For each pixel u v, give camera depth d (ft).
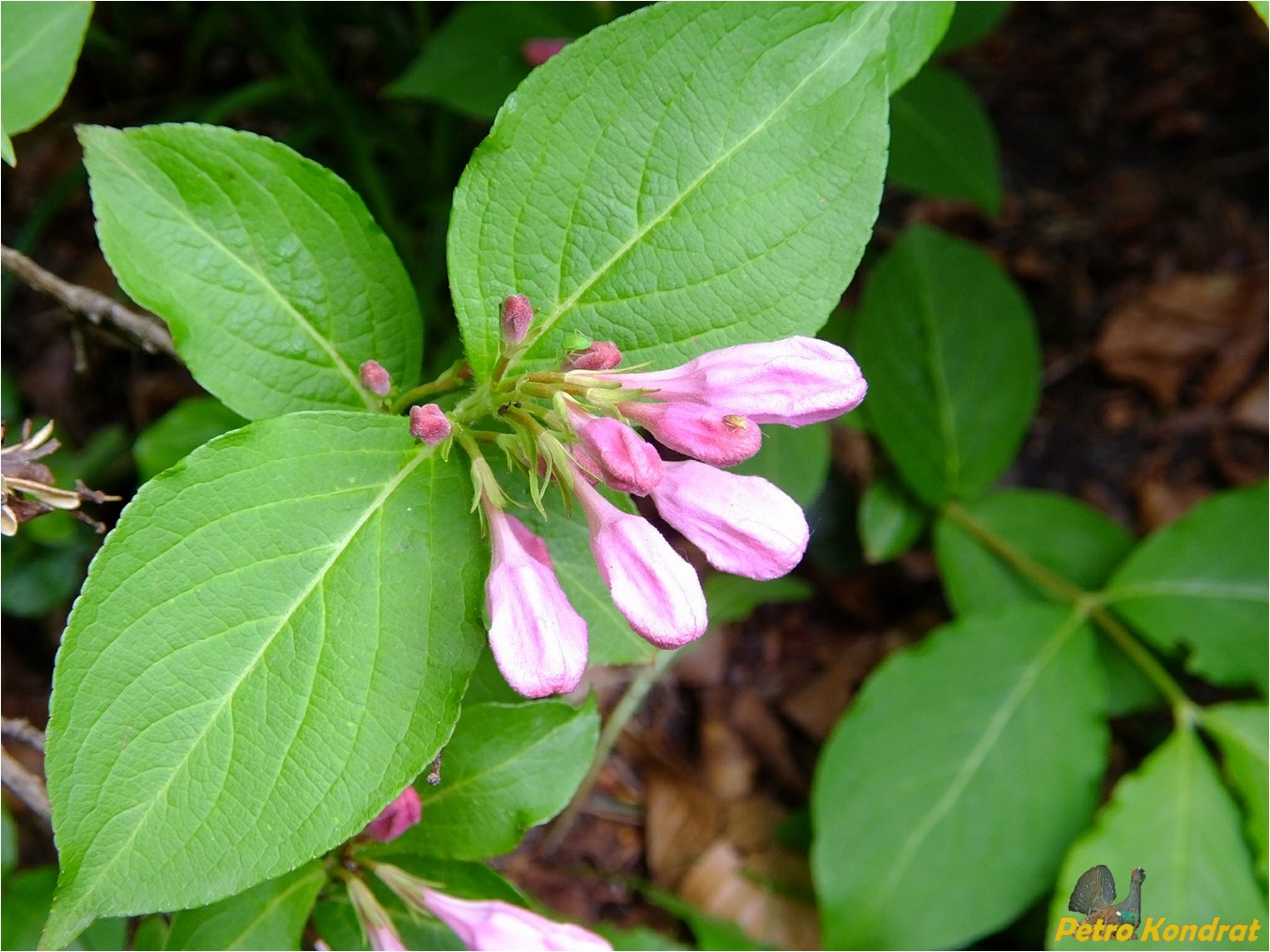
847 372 0.61
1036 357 1.23
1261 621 1.07
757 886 1.24
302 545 0.62
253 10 1.19
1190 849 0.98
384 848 0.73
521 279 0.67
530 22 1.10
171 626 0.60
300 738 0.61
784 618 1.44
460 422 0.65
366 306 0.71
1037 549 1.18
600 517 0.62
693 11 0.66
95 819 0.59
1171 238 1.62
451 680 0.63
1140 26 1.76
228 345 0.68
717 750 1.34
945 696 1.05
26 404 1.35
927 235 1.25
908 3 0.73
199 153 0.67
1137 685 1.14
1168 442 1.52
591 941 0.71
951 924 0.99
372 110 1.36
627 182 0.67
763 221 0.67
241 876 0.60
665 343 0.68
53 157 1.45
